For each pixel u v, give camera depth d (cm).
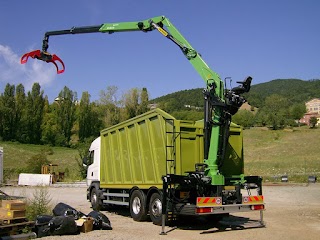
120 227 1189
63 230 1012
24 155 6769
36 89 8812
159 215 1216
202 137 1223
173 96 14038
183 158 1179
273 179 3462
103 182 1625
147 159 1306
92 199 1731
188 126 1199
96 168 1720
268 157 5819
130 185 1406
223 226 1205
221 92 1148
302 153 5969
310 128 8781
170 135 1195
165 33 1288
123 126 1472
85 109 8550
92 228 1097
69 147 8562
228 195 1150
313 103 15725
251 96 15175
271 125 8862
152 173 1275
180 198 1173
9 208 975
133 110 7475
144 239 979
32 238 965
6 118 8419
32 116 8606
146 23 1349
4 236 934
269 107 11250
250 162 5281
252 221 1309
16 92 8675
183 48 1234
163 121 1234
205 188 1152
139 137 1357
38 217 1044
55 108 8956
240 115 9381
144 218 1311
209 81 1161
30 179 3575
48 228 1008
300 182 3238
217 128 1126
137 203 1348
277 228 1163
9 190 2786
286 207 1742
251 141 7481
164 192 1101
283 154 6003
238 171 1310
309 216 1441
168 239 985
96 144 1756
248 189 1219
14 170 4672
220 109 1130
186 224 1250
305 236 1031
